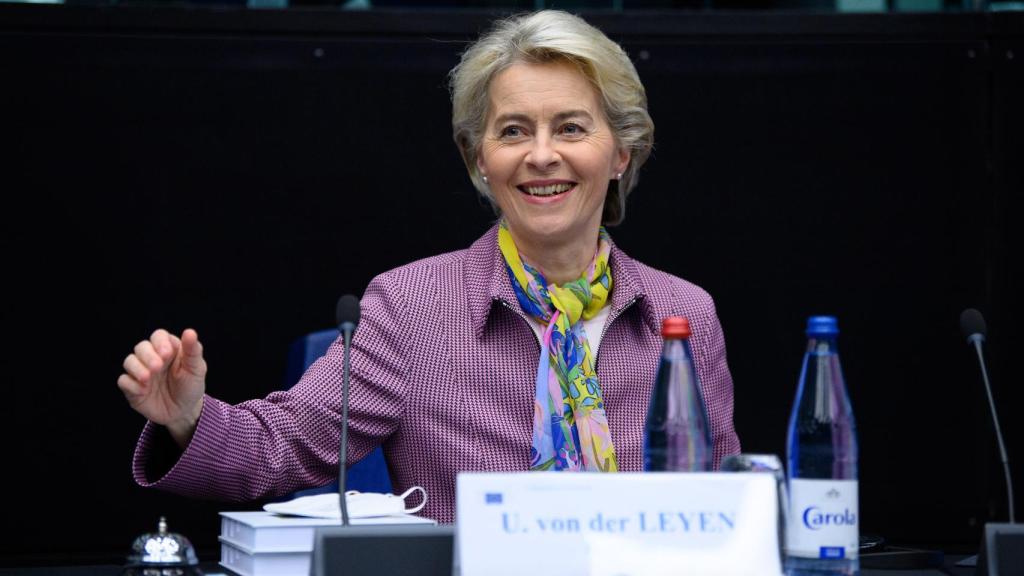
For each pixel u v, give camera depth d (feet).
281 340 35.70
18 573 22.26
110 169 34.94
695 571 14.80
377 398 23.16
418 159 36.14
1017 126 36.01
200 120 35.37
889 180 36.45
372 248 36.09
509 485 14.84
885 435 36.24
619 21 36.04
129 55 34.94
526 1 36.52
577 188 23.65
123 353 34.88
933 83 36.24
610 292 25.03
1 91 34.37
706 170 36.55
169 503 34.86
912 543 36.19
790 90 36.45
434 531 16.06
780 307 36.60
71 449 34.53
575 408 23.22
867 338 36.42
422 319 23.82
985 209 36.24
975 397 36.11
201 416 19.98
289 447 21.93
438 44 36.01
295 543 18.79
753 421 36.42
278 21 35.45
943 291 36.35
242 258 35.55
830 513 16.44
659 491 15.01
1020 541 16.55
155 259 35.17
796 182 36.55
